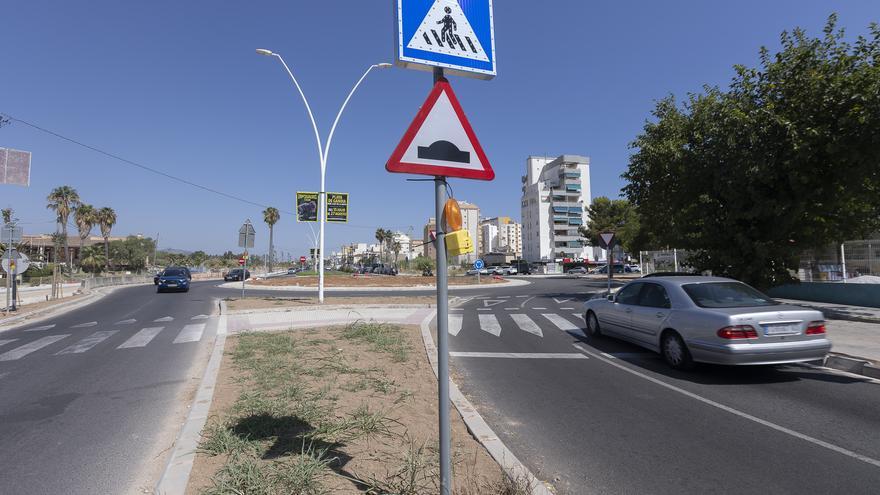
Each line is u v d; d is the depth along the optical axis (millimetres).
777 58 13695
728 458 4199
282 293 28250
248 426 4445
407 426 4664
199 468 3625
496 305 19062
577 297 22922
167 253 115750
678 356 7457
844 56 12203
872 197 13523
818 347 6629
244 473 3400
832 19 12719
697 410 5551
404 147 2709
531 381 6918
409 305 18031
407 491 3205
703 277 8234
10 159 13125
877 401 5805
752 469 3973
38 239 83562
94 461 4234
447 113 2848
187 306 19594
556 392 6348
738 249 14750
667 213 18859
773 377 7000
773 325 6598
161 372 7633
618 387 6582
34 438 4805
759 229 14367
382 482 3350
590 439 4680
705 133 15438
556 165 105375
